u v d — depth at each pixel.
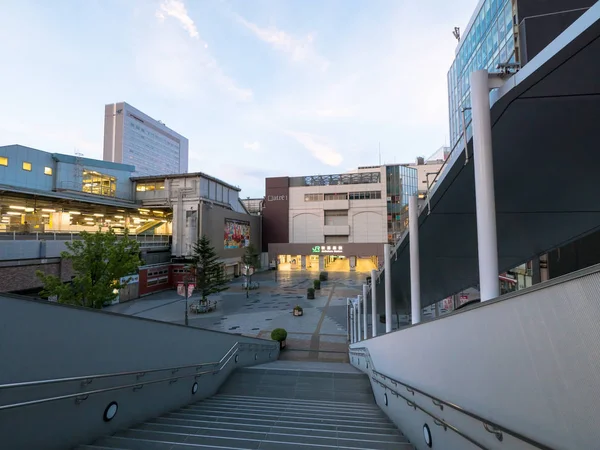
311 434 4.96
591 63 3.12
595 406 1.64
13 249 19.06
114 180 37.78
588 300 1.69
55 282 13.16
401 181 54.22
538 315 2.10
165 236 37.72
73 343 4.06
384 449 4.29
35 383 3.27
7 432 3.09
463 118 4.68
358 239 54.56
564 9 4.09
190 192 38.16
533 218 6.39
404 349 5.46
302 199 57.25
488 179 3.59
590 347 1.68
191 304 26.78
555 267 17.23
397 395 5.49
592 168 4.78
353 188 55.59
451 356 3.48
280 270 56.06
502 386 2.51
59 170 32.75
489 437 2.69
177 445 4.05
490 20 26.20
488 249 3.51
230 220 44.38
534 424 2.13
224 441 4.36
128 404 5.08
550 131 4.16
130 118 150.00
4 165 28.61
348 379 9.85
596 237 15.89
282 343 17.59
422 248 8.40
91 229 33.97
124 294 28.56
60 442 3.71
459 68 36.44
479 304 2.88
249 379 9.86
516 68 3.78
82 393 4.00
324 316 24.53
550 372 1.99
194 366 7.40
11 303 3.25
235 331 20.81
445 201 6.14
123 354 5.07
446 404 3.46
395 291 12.54
